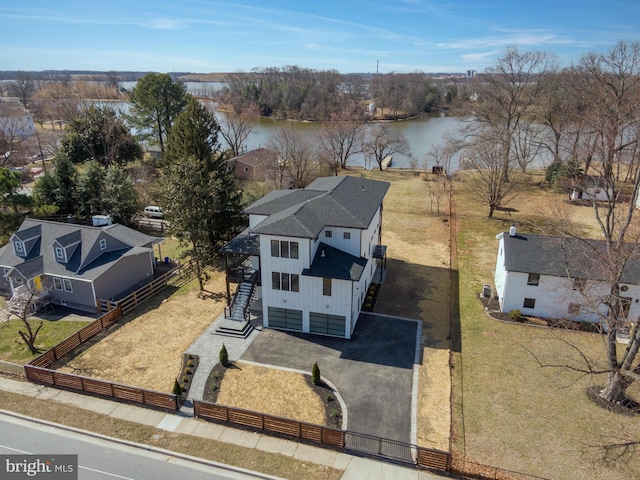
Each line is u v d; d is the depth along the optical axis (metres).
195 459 19.72
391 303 34.16
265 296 30.30
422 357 27.39
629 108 27.97
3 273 35.75
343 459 19.81
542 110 67.19
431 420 22.20
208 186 36.53
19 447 20.38
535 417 22.47
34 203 46.09
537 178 69.50
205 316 32.50
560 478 18.92
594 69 49.88
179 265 40.38
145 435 21.17
